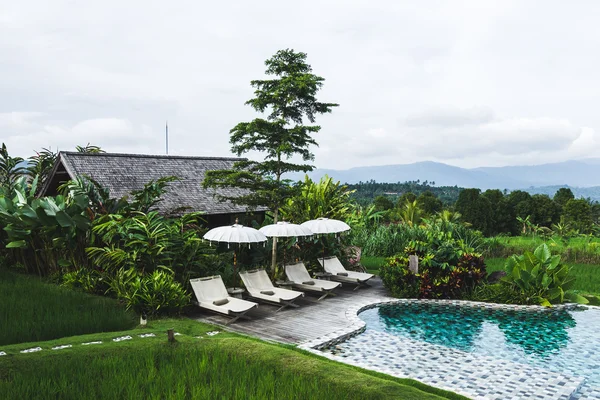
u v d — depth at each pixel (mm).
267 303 13844
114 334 9312
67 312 10219
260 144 15625
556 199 64125
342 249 19266
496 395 7449
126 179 20250
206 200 21234
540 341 11164
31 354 7633
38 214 14602
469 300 14930
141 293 11570
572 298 14836
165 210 19141
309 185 20031
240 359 7688
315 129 15164
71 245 14992
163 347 8266
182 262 13539
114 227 13602
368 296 15227
